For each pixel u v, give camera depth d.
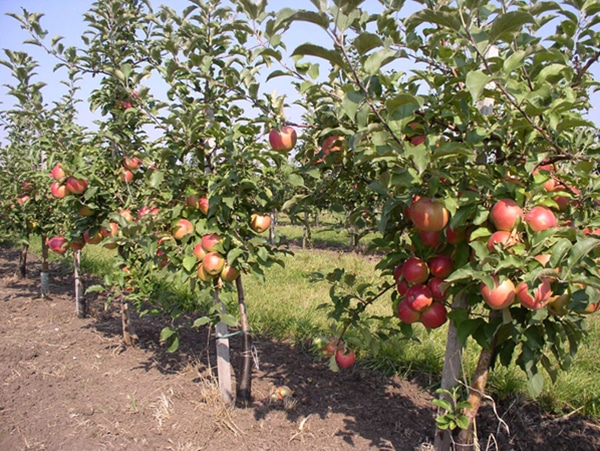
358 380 4.00
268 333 5.17
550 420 3.33
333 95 2.06
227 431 3.12
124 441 3.01
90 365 4.22
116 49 3.87
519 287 1.67
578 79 2.07
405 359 4.23
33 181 6.23
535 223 1.67
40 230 6.59
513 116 1.88
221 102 3.02
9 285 7.38
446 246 2.10
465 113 1.93
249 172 2.91
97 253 9.43
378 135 1.67
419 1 2.12
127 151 3.70
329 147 2.33
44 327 5.30
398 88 2.17
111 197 3.91
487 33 1.62
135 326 5.38
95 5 4.08
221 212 2.76
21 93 3.62
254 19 2.20
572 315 2.16
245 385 3.50
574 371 3.92
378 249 2.37
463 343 1.97
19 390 3.71
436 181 1.74
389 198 1.91
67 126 3.97
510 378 3.63
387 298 6.21
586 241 1.51
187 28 3.02
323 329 5.06
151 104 3.32
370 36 1.57
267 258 2.97
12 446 2.97
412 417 3.38
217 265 2.78
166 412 3.31
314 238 14.49
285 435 3.10
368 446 2.99
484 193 1.87
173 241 3.04
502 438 3.12
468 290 2.04
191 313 5.91
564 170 2.16
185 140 2.89
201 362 4.36
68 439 3.04
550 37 2.05
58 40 3.67
